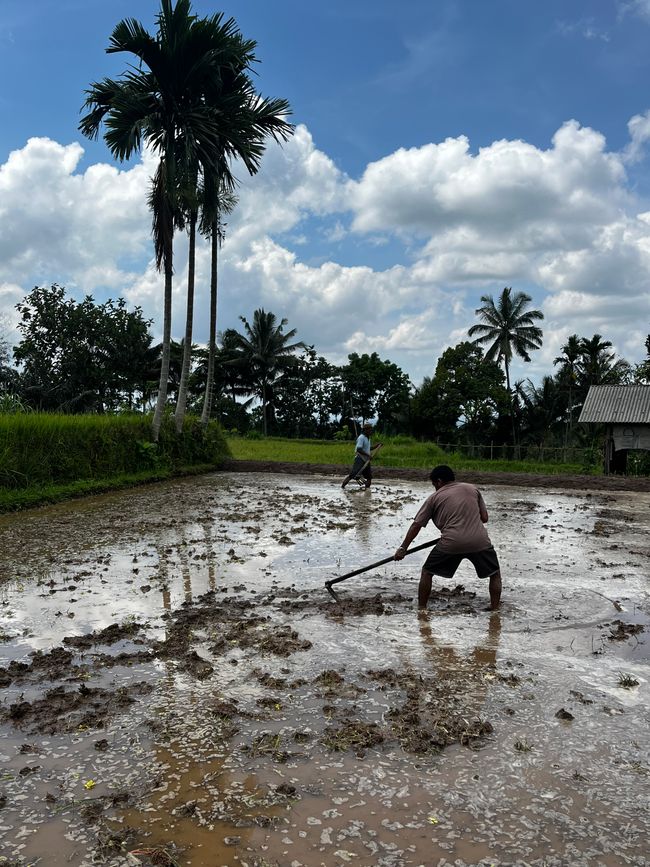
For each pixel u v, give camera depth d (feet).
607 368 161.89
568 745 12.27
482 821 10.05
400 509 42.19
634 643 17.57
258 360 185.98
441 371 167.63
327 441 164.04
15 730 12.84
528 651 16.96
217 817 10.15
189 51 57.21
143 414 67.41
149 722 13.07
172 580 23.86
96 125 58.85
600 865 9.12
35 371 110.22
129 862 9.20
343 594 22.22
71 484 49.24
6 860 9.20
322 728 12.89
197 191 60.54
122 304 117.91
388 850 9.41
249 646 17.21
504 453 151.94
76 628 18.74
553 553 28.60
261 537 31.86
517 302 173.78
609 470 88.79
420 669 15.74
